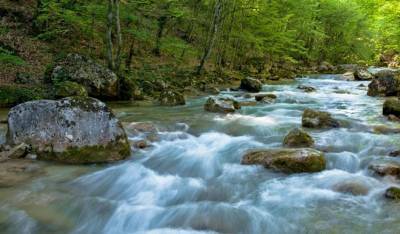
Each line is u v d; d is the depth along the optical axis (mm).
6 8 17719
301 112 12305
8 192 5898
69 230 5004
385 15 38156
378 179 6328
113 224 5238
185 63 23812
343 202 5633
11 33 16375
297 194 5949
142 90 15414
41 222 5117
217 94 16875
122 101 13961
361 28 42938
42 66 14875
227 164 7383
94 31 18688
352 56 46000
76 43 18547
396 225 4910
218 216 5336
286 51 34500
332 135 8844
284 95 16375
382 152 7676
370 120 10703
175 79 18734
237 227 5031
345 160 7215
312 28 36844
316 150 7219
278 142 8570
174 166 7402
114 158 7461
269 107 13367
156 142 8688
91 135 7418
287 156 6820
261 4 25109
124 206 5719
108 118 7656
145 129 9297
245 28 25594
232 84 21078
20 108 7680
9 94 11383
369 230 4805
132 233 5031
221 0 21875
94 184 6418
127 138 7941
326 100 15305
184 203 5816
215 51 27078
